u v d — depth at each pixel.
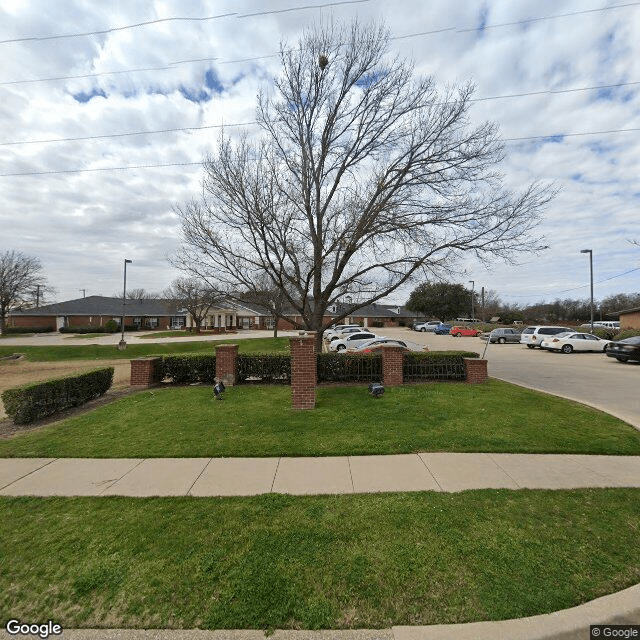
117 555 3.05
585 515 3.64
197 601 2.58
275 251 10.81
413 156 10.66
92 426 6.71
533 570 2.86
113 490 4.26
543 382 11.86
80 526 3.49
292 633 2.35
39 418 7.39
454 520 3.53
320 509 3.75
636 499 3.96
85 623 2.44
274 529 3.39
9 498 4.09
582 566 2.90
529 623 2.41
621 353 17.19
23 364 22.17
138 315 56.38
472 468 4.79
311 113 10.84
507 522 3.50
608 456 5.24
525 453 5.33
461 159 10.13
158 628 2.39
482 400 8.23
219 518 3.59
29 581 2.79
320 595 2.62
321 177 11.52
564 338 22.80
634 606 2.54
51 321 51.50
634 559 2.99
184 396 8.85
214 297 11.98
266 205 10.59
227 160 10.47
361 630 2.37
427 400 8.22
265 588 2.68
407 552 3.06
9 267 45.97
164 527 3.45
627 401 8.92
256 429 6.37
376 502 3.88
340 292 12.80
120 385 11.60
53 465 5.04
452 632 2.35
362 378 10.78
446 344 30.08
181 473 4.72
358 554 3.04
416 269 10.88
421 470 4.73
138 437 6.09
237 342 31.98
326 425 6.55
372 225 10.46
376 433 6.11
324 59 10.11
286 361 10.68
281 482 4.41
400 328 67.38
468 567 2.89
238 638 2.32
